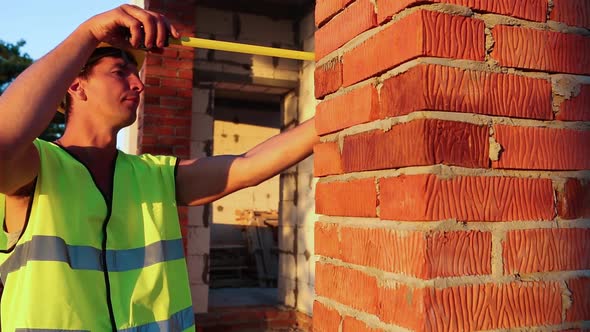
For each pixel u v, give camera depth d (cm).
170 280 130
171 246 135
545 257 115
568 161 119
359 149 128
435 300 105
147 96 501
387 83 119
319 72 148
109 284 119
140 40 113
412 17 110
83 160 127
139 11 113
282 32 596
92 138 129
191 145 547
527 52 118
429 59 109
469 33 112
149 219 132
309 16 575
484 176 111
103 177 130
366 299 123
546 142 118
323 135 146
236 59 572
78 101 128
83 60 108
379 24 121
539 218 116
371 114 124
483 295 109
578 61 123
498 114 114
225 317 545
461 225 109
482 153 112
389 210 116
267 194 1019
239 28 578
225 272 858
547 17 121
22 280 113
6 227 118
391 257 115
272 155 149
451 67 111
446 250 107
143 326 122
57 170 119
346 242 133
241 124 1016
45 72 101
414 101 109
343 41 136
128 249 126
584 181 121
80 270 116
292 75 592
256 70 579
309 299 546
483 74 113
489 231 111
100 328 115
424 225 107
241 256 898
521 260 113
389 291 115
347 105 133
